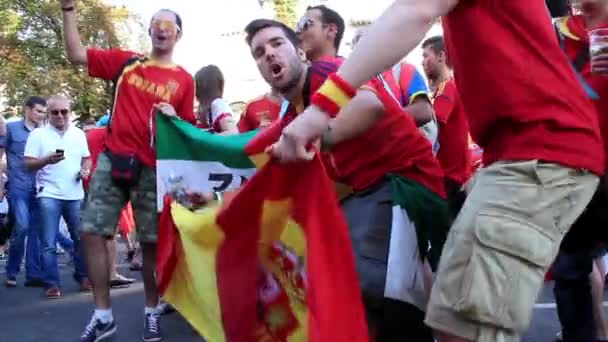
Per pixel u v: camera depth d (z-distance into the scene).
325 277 2.38
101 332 4.82
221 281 2.95
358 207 2.93
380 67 2.10
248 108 6.23
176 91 5.13
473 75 2.24
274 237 2.73
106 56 5.16
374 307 2.83
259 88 24.23
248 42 3.06
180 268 3.34
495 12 2.20
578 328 3.59
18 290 7.71
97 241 4.86
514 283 2.12
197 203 3.71
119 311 6.20
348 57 2.15
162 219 3.46
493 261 2.13
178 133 3.99
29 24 27.16
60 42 27.31
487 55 2.19
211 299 3.07
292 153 2.21
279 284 2.74
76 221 7.45
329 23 4.17
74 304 6.74
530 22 2.19
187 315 3.29
